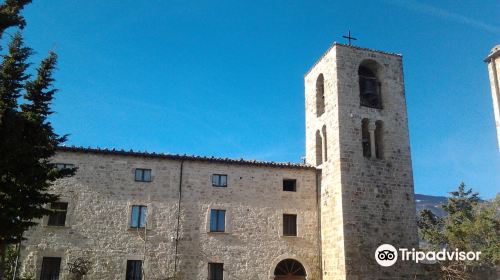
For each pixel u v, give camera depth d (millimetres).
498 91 17781
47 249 29781
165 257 31203
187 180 33219
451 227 41000
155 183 32594
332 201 33906
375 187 33969
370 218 32969
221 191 33656
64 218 30797
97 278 29938
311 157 38469
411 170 35562
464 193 56719
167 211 32156
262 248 33156
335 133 35062
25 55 21797
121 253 30688
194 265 31547
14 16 19453
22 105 23031
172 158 33281
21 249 29422
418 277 32781
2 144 20219
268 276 32625
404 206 34281
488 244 39562
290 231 34469
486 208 47188
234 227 33094
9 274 28219
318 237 34625
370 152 35250
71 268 29234
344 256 31375
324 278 33438
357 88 36500
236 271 32188
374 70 38875
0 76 21156
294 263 33781
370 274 31578
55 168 23500
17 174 21328
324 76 38406
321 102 39406
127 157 32656
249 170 34812
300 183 35750
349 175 33594
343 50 37188
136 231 31297
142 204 31953
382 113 36531
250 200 34031
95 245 30500
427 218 56000
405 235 33500
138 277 30672
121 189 31906
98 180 31734
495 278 35000
